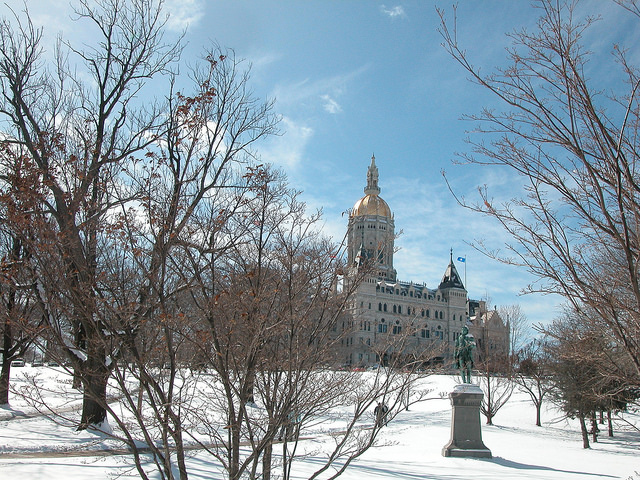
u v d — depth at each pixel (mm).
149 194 11047
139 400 10750
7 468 17359
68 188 10852
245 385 10750
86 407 24219
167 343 10430
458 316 166625
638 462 29000
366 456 25516
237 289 10727
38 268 10594
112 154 18250
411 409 55719
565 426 55312
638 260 9383
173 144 11984
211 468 19391
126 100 21516
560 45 9531
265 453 11766
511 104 10219
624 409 35344
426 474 21016
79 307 9703
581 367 33781
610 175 9984
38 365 62312
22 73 21266
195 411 12969
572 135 9617
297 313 10938
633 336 11711
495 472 22344
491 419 55125
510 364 62875
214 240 11547
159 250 10195
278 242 12102
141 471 10281
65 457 19984
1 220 9594
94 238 10852
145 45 23391
